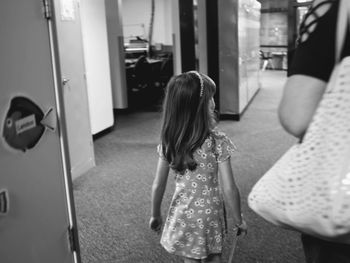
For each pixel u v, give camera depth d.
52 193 1.50
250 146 4.88
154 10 10.66
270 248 2.52
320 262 1.02
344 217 0.81
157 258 2.45
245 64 6.96
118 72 6.95
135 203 3.26
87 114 4.07
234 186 1.72
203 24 6.24
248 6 7.07
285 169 0.92
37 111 1.40
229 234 2.66
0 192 1.26
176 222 1.71
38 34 1.40
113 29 6.84
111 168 4.16
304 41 0.92
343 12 0.87
